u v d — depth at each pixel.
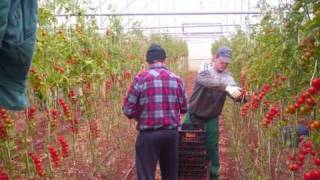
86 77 4.98
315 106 2.31
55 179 4.42
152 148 4.47
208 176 5.92
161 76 4.45
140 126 4.46
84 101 5.32
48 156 4.07
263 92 4.21
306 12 2.87
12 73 1.96
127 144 7.56
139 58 10.15
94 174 5.70
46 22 3.78
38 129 5.69
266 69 4.39
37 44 3.43
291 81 3.54
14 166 3.92
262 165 4.93
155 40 15.74
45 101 4.13
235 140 7.06
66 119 4.61
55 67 4.05
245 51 7.38
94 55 5.58
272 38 4.16
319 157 2.77
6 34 1.80
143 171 4.49
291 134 4.18
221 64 5.57
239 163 6.24
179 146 5.57
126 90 8.36
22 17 1.88
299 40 3.04
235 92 5.23
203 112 5.55
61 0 4.61
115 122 7.63
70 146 5.97
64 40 4.49
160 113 4.40
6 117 3.40
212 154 5.75
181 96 4.57
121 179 6.14
